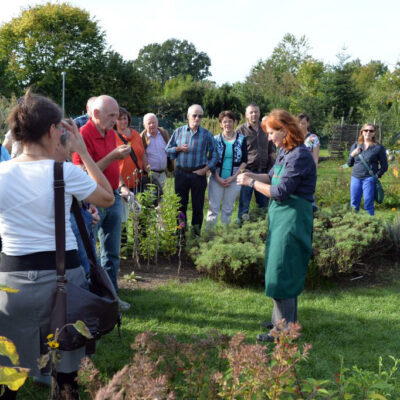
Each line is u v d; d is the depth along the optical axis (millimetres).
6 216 1997
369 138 7363
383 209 10086
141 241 5668
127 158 5781
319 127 31141
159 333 3756
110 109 3730
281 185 3379
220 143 6617
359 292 4938
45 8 45000
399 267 5879
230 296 4680
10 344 1499
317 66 40594
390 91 25516
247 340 3703
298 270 3512
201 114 6281
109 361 3250
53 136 2092
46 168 2023
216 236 5680
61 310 1975
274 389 1869
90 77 43062
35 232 1994
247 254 4891
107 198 2189
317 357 3432
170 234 5816
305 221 3473
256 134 7000
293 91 44156
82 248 3041
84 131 3762
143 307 4293
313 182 3486
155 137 6559
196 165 6406
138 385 1660
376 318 4219
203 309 4312
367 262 5715
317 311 4348
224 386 1889
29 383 2928
